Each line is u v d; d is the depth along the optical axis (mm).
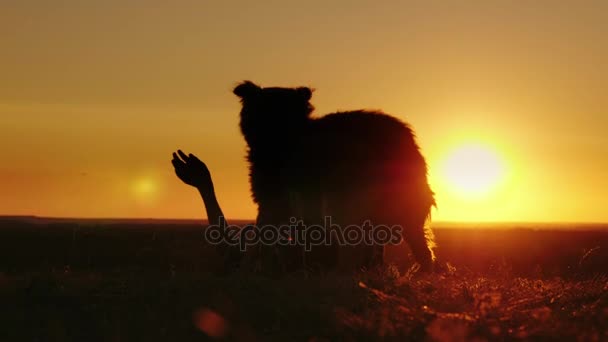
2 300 11586
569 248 34812
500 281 12688
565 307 10367
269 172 16094
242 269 14609
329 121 16484
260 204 16078
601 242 43969
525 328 8891
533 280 13359
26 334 9680
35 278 12984
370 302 10250
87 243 35750
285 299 10742
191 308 10484
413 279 13016
